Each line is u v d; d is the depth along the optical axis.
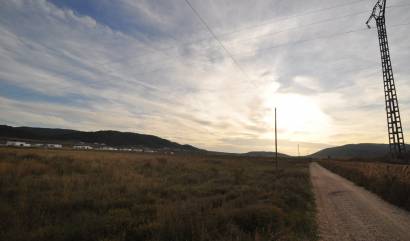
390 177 22.69
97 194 13.88
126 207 12.05
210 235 8.01
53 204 11.24
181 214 9.81
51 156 33.31
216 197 14.69
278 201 13.80
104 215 9.91
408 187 16.86
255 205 11.36
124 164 33.91
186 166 39.16
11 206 10.59
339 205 16.61
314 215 13.32
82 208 11.31
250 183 23.61
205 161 62.47
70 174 21.55
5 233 7.69
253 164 65.81
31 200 11.64
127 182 19.16
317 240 9.21
